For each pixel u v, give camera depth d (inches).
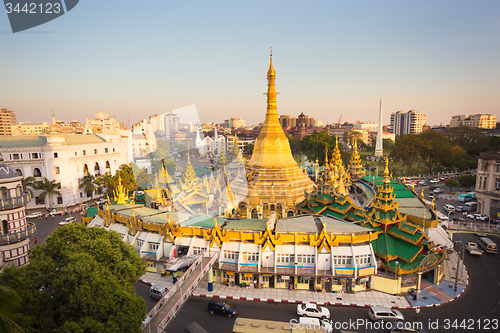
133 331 1019.9
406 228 1936.5
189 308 1683.1
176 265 1748.3
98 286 1054.4
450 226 2518.5
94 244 1256.8
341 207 2316.7
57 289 1069.8
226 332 1472.7
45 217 3363.7
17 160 3582.7
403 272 1790.1
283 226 1993.1
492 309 1672.0
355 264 1790.1
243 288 1889.8
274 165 2598.4
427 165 6368.1
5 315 667.4
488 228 2422.5
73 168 3914.9
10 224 1868.8
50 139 3727.9
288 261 1884.8
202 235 1980.8
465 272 2108.8
